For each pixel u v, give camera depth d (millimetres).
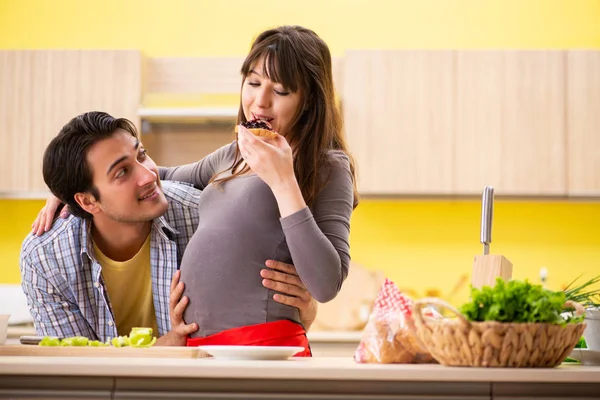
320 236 1709
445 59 4137
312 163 1906
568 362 1688
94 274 2176
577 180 4090
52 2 4516
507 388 1280
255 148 1704
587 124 4109
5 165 4145
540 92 4117
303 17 4488
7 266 4453
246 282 1834
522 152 4105
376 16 4480
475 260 1679
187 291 1887
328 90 1974
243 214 1852
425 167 4109
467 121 4117
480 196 4129
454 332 1354
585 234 4391
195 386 1275
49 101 4148
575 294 1710
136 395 1276
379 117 4125
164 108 4062
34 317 2258
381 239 4414
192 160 4344
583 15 4453
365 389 1274
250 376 1258
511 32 4457
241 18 4496
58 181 2109
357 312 4277
